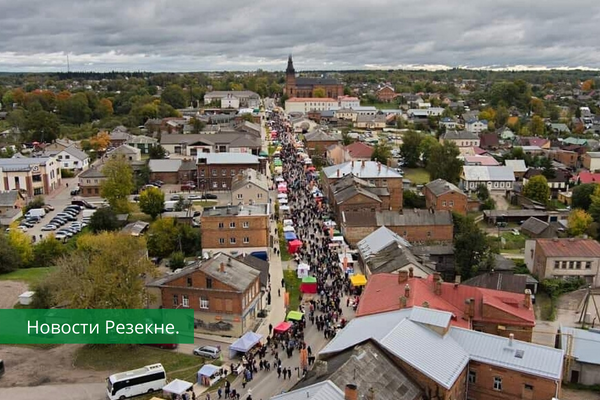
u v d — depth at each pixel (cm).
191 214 13662
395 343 5191
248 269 8606
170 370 6944
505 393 5334
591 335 6844
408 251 9938
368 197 13162
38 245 11588
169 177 17788
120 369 7006
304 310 8712
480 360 5409
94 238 9806
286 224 12581
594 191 14875
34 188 16562
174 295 8075
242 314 7862
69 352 7488
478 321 6512
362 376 4741
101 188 14750
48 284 8769
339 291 9319
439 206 14625
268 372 6825
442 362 5172
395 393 4756
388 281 7206
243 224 11075
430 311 5706
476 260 10269
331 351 5400
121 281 7644
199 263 8612
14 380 6725
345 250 11206
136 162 18888
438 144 19600
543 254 9919
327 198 15525
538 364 5247
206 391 6425
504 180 17262
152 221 13875
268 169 19550
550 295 9494
